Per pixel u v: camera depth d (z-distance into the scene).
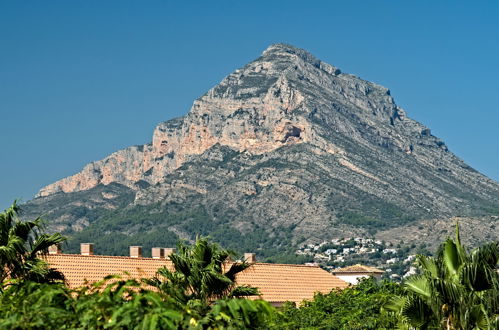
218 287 42.78
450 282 35.00
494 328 34.75
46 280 40.38
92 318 14.52
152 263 71.25
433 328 35.94
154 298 14.44
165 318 14.21
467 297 34.94
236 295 43.44
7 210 39.75
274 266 80.75
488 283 34.91
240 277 76.06
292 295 76.31
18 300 15.04
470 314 34.75
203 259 42.97
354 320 53.09
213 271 42.12
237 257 44.38
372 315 54.03
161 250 78.88
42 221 40.12
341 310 56.84
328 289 79.88
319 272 82.94
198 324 14.88
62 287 15.30
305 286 78.88
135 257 74.38
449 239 36.25
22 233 39.97
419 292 36.00
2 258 38.66
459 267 35.88
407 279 36.62
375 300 55.78
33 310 14.55
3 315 14.72
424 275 36.25
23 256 39.94
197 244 43.03
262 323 15.68
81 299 14.96
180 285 41.69
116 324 14.23
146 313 14.31
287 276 79.50
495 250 35.78
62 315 14.52
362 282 64.38
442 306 35.22
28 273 39.59
